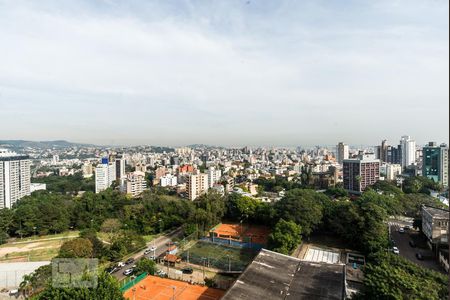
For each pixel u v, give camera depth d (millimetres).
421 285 35719
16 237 93562
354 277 55062
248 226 95938
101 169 192000
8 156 151125
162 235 92688
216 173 195875
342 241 76375
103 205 111125
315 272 46094
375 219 68688
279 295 39500
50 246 84000
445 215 67500
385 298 34156
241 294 39094
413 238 77625
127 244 75125
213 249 75938
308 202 79938
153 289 53031
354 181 152875
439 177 151875
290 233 67438
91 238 71688
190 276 60188
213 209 95188
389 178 178125
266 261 49562
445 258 57844
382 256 47000
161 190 165875
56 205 105688
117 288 38344
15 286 57594
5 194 147125
